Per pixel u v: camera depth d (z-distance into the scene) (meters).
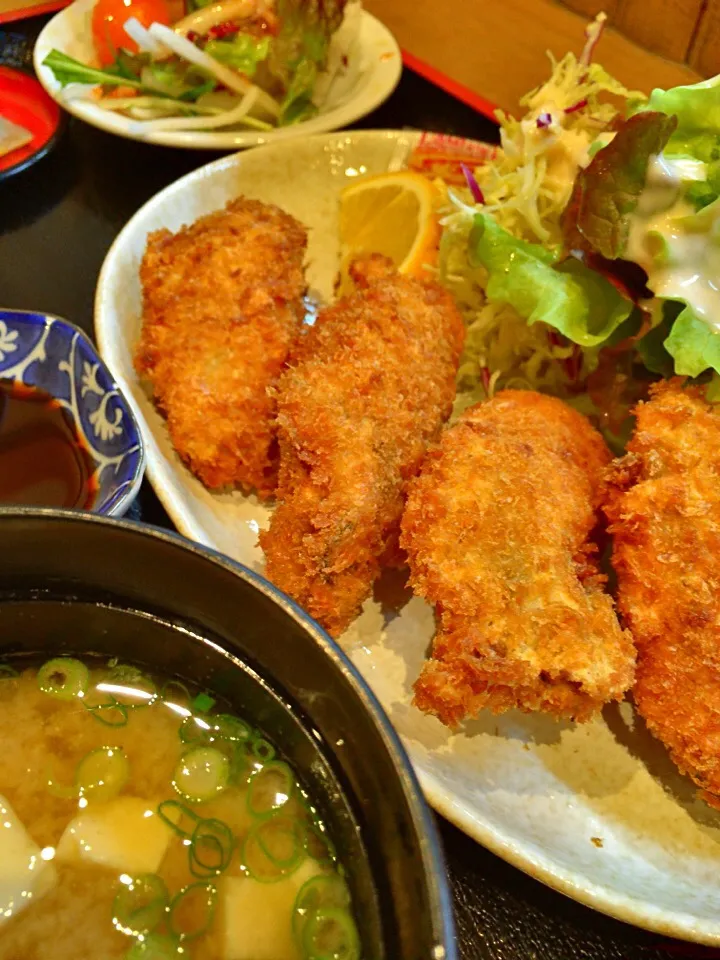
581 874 0.13
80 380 0.16
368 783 0.09
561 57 0.24
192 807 0.11
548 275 0.20
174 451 0.18
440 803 0.13
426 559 0.15
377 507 0.16
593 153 0.20
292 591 0.16
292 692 0.11
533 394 0.19
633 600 0.16
